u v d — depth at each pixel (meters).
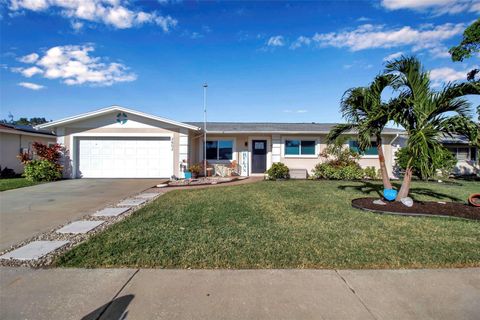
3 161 15.24
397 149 15.17
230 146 15.94
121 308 2.49
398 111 6.89
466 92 6.12
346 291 2.81
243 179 13.85
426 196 8.88
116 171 13.73
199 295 2.71
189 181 12.54
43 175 12.45
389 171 14.99
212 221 5.45
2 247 4.06
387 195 7.09
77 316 2.38
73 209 6.76
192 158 15.01
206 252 3.78
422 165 6.02
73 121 13.48
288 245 4.07
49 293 2.74
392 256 3.67
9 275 3.13
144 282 2.97
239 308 2.51
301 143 15.10
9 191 9.58
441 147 5.94
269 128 15.94
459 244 4.17
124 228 4.93
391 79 7.05
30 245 4.13
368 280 3.04
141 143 13.74
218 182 12.22
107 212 6.42
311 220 5.57
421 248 3.98
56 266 3.36
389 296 2.73
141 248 3.92
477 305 2.58
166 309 2.48
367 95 7.23
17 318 2.34
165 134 13.68
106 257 3.60
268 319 2.35
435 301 2.64
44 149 13.17
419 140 6.00
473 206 6.80
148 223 5.29
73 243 4.25
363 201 7.35
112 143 13.73
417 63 6.71
